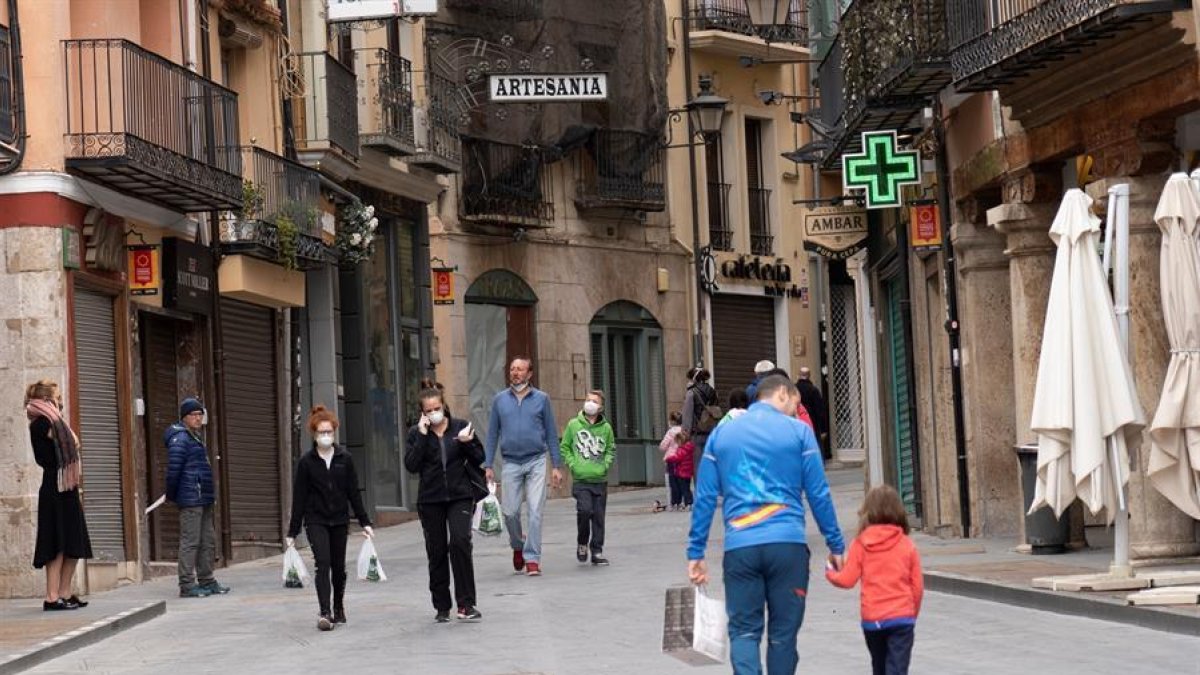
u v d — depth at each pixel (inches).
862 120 1547.7
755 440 657.6
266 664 919.0
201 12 1707.7
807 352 2979.8
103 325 1481.3
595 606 1097.4
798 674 783.1
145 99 1485.0
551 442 1339.8
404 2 1966.0
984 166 1357.0
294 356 1914.4
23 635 1055.6
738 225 2876.5
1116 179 1139.9
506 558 1509.6
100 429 1465.3
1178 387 992.9
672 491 2091.5
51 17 1398.9
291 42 1978.3
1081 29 1085.1
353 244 1993.1
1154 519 1132.5
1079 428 975.0
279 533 1856.5
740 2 2856.8
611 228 2664.9
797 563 652.1
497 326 2474.2
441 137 2256.4
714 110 2519.7
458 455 1056.8
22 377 1376.7
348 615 1130.7
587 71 2546.8
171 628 1118.4
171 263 1585.9
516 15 2453.2
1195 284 988.6
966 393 1461.6
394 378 2178.9
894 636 650.8
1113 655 778.2
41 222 1379.2
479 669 844.6
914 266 1631.4
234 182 1596.9
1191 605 870.4
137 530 1498.5
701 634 653.3
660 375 2728.8
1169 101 1083.3
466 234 2428.6
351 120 2009.1
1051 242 1306.6
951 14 1337.4
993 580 1047.0
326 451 1074.1
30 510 1364.4
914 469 1681.8
